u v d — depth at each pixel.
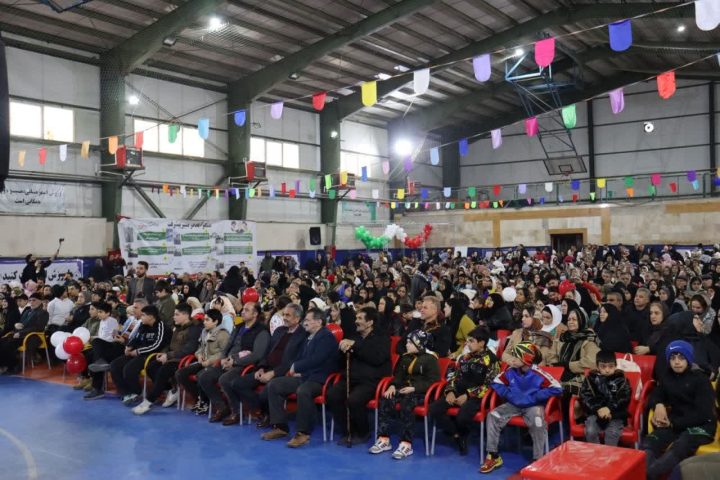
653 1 16.08
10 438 6.21
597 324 6.91
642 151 26.17
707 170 23.12
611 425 4.75
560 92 27.03
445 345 6.20
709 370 5.12
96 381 8.05
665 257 16.75
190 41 17.44
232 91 20.66
